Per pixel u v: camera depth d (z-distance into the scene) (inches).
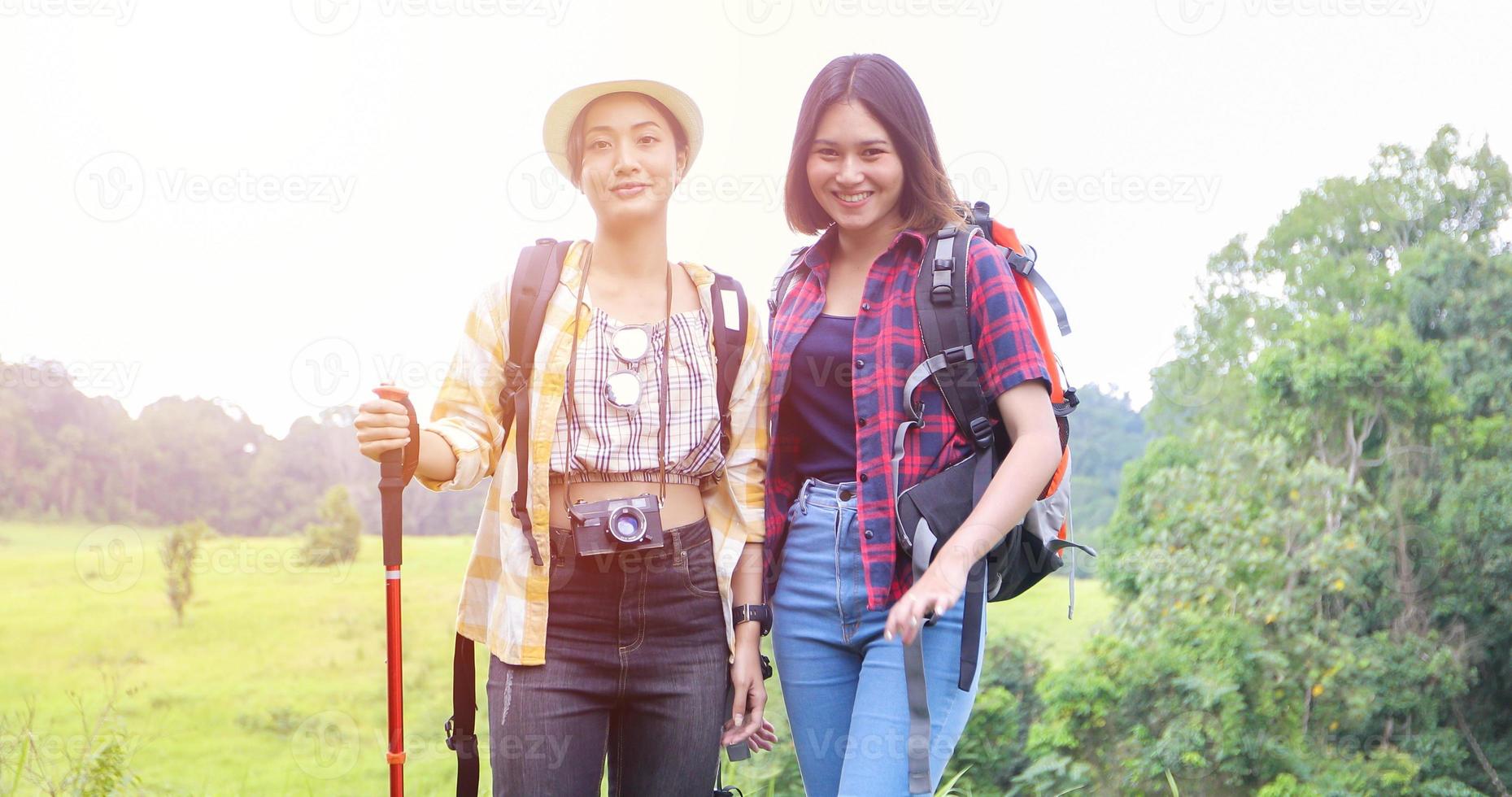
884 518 82.3
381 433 75.0
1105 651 511.5
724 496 85.7
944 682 82.0
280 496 722.8
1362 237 655.8
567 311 80.4
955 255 83.2
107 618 765.3
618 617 78.8
